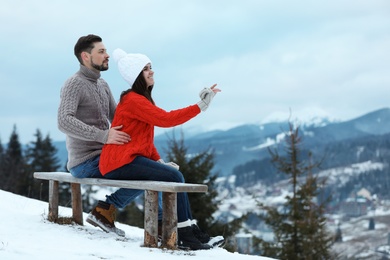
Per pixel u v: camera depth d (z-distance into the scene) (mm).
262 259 3992
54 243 4031
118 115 4574
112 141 4488
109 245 4117
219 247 4496
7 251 3438
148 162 4488
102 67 5016
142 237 4969
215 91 4363
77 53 5016
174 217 4145
